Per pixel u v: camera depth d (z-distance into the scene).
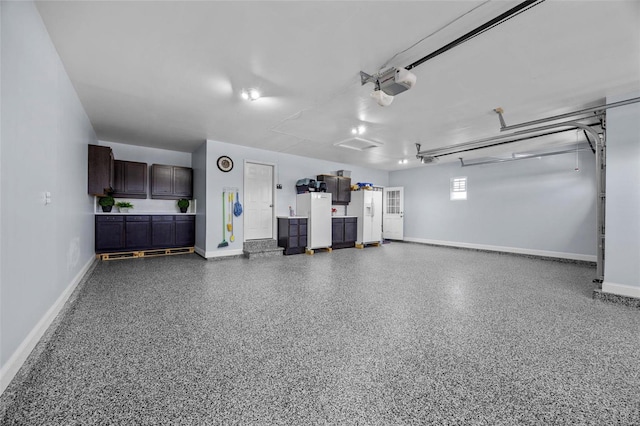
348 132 4.97
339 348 2.02
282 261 5.61
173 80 3.01
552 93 3.30
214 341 2.11
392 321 2.53
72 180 3.05
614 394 1.52
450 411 1.37
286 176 7.00
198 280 3.95
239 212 6.01
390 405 1.41
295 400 1.44
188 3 1.89
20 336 1.63
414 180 8.90
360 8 1.93
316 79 2.98
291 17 2.03
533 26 2.08
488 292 3.49
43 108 2.04
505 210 6.75
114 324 2.40
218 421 1.29
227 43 2.36
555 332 2.32
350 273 4.53
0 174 1.37
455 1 1.85
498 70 2.76
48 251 2.17
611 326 2.46
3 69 1.41
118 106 3.73
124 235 5.60
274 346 2.04
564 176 5.83
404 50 2.45
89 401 1.41
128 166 5.74
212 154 5.66
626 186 3.18
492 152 6.52
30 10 1.79
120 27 2.15
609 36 2.20
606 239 3.28
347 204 8.32
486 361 1.85
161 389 1.52
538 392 1.53
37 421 1.27
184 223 6.36
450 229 7.91
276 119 4.29
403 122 4.40
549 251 6.00
